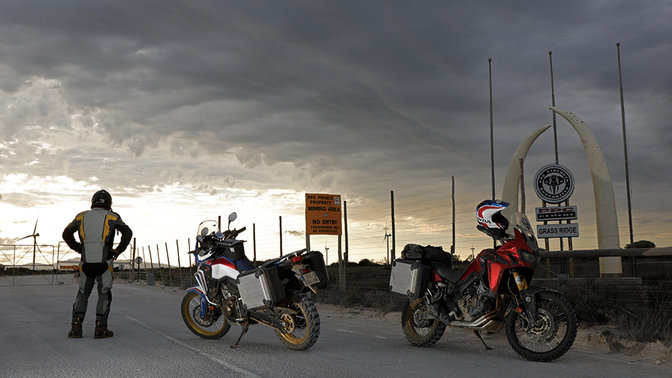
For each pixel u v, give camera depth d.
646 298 9.51
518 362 6.43
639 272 19.86
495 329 7.09
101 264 8.31
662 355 6.63
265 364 6.15
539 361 6.48
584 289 10.28
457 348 7.48
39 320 11.02
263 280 7.13
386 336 8.80
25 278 54.84
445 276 7.34
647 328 7.54
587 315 8.88
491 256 6.90
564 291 10.37
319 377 5.49
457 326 7.17
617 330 8.11
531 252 6.64
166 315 12.17
